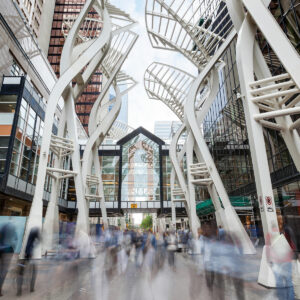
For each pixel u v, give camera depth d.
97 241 26.31
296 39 14.56
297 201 15.53
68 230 18.52
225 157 29.36
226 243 12.58
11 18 21.98
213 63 17.00
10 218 14.55
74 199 34.06
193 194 15.81
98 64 17.83
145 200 33.72
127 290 6.51
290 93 7.62
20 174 20.58
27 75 25.41
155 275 8.57
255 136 7.86
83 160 19.20
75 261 11.77
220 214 15.66
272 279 6.49
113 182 34.41
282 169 17.08
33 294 6.11
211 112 35.00
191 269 9.74
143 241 18.11
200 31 17.89
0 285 6.04
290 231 10.90
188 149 16.75
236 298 5.61
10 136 19.14
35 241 7.43
